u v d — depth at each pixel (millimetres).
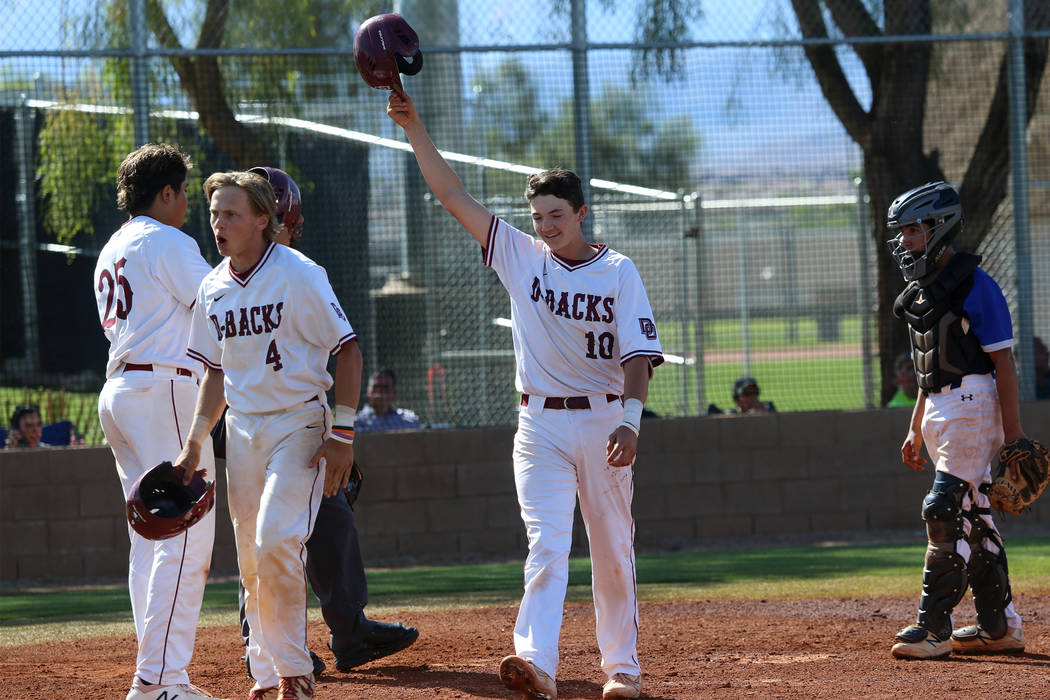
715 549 33906
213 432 17734
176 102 35156
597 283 14633
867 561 29578
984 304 17422
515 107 36156
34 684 17062
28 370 36094
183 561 14500
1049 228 38312
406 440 34375
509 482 34844
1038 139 38406
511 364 37031
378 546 34156
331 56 35656
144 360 14922
